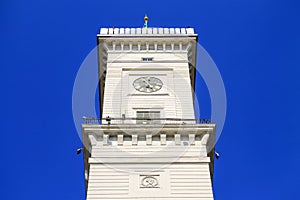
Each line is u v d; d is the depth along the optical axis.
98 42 74.56
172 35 74.56
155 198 52.66
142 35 74.44
